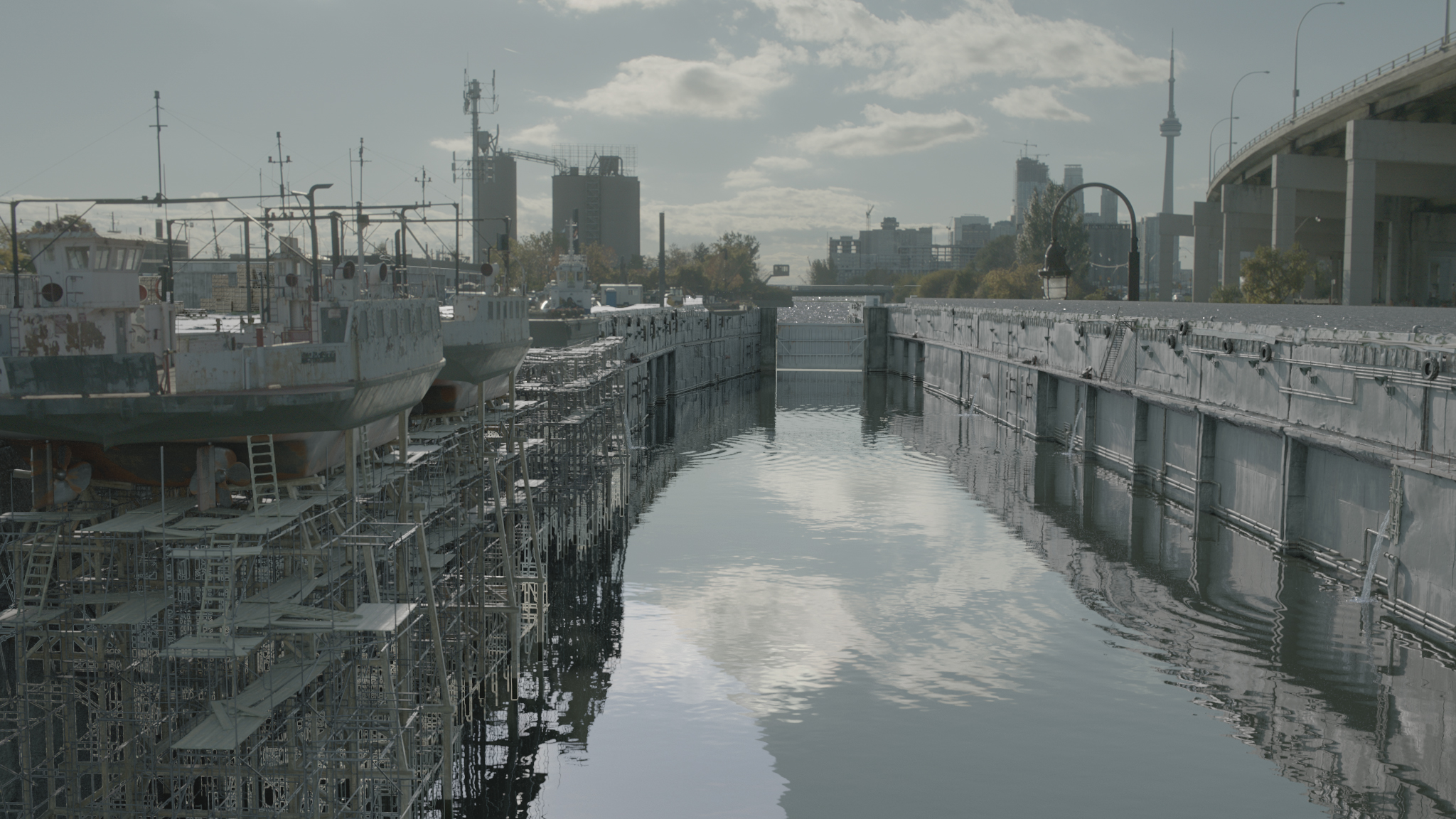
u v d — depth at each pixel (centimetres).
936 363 13688
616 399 6206
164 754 2306
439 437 3175
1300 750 3014
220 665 2361
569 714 3375
